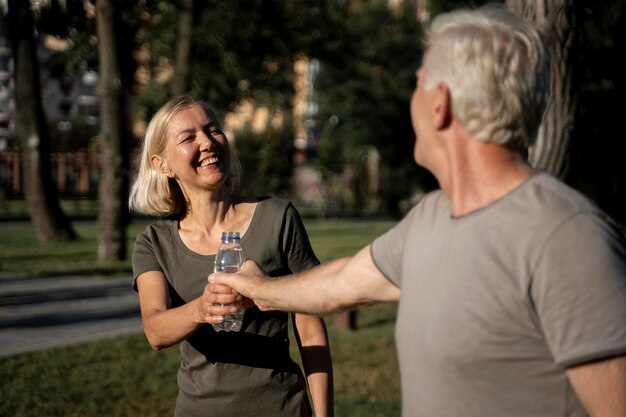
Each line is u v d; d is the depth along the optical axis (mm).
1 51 41656
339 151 44719
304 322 2807
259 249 2809
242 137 40844
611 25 12484
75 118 52188
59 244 19547
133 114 28562
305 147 49438
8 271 14344
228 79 27031
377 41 39594
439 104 1657
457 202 1670
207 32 23938
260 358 2688
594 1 11211
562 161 5125
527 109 1597
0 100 41906
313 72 40781
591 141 15383
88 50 20391
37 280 13227
